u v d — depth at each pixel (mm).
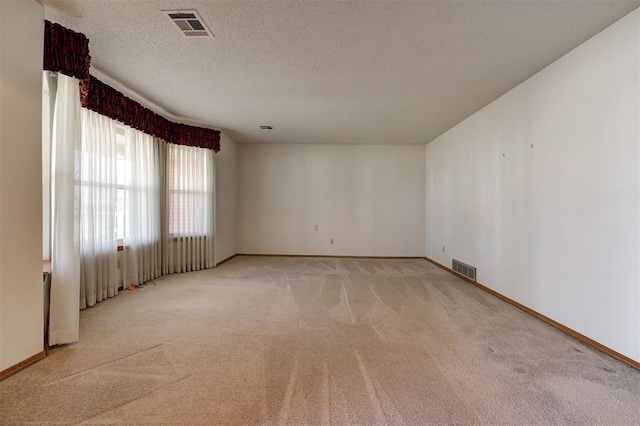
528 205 3217
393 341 2498
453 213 5137
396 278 4715
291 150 6684
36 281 2082
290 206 6680
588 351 2348
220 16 2205
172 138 4676
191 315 3041
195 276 4707
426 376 1982
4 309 1879
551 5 2053
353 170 6664
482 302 3551
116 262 3629
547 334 2658
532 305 3139
